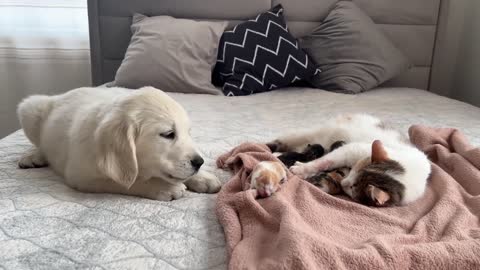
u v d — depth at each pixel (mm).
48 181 1401
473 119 2207
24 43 3037
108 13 3057
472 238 1032
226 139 1838
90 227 1072
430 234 1067
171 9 3072
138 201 1239
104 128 1229
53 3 3002
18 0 2947
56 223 1091
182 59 2717
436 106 2514
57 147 1437
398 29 3268
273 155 1516
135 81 2705
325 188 1347
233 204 1161
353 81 2924
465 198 1277
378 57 2994
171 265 925
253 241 994
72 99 1562
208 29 2873
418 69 3367
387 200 1236
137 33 2826
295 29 3193
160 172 1278
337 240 1021
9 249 969
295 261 853
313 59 3072
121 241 1010
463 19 3422
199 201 1260
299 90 2941
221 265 937
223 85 2893
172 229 1077
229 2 3076
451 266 918
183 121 1316
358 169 1338
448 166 1520
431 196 1304
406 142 1611
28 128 1610
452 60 3535
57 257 940
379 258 899
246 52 2836
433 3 3225
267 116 2232
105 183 1297
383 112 2348
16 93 3152
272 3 3135
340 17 3051
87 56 3176
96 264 915
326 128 1726
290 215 1049
